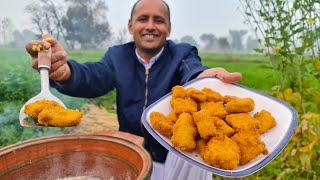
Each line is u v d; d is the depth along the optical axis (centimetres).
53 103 173
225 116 165
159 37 228
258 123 160
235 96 186
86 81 218
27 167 149
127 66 236
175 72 231
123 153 151
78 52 1237
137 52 238
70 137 161
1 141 399
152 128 161
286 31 273
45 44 179
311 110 286
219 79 194
